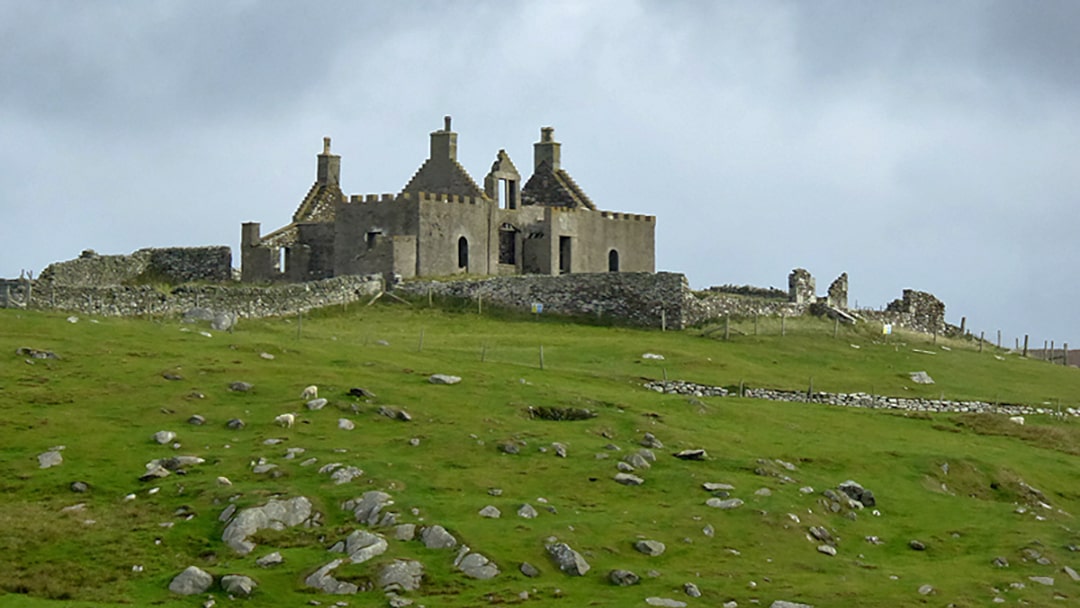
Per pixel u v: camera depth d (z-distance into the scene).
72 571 48.34
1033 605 48.94
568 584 48.31
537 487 57.97
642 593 47.41
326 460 58.41
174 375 69.38
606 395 74.88
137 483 56.25
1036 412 90.19
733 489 59.47
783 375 91.56
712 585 48.59
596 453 62.28
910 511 61.75
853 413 81.56
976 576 52.28
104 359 71.44
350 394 67.69
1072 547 56.66
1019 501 67.00
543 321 107.19
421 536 50.75
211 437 61.66
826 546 54.91
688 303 105.25
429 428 64.19
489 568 48.56
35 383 67.12
